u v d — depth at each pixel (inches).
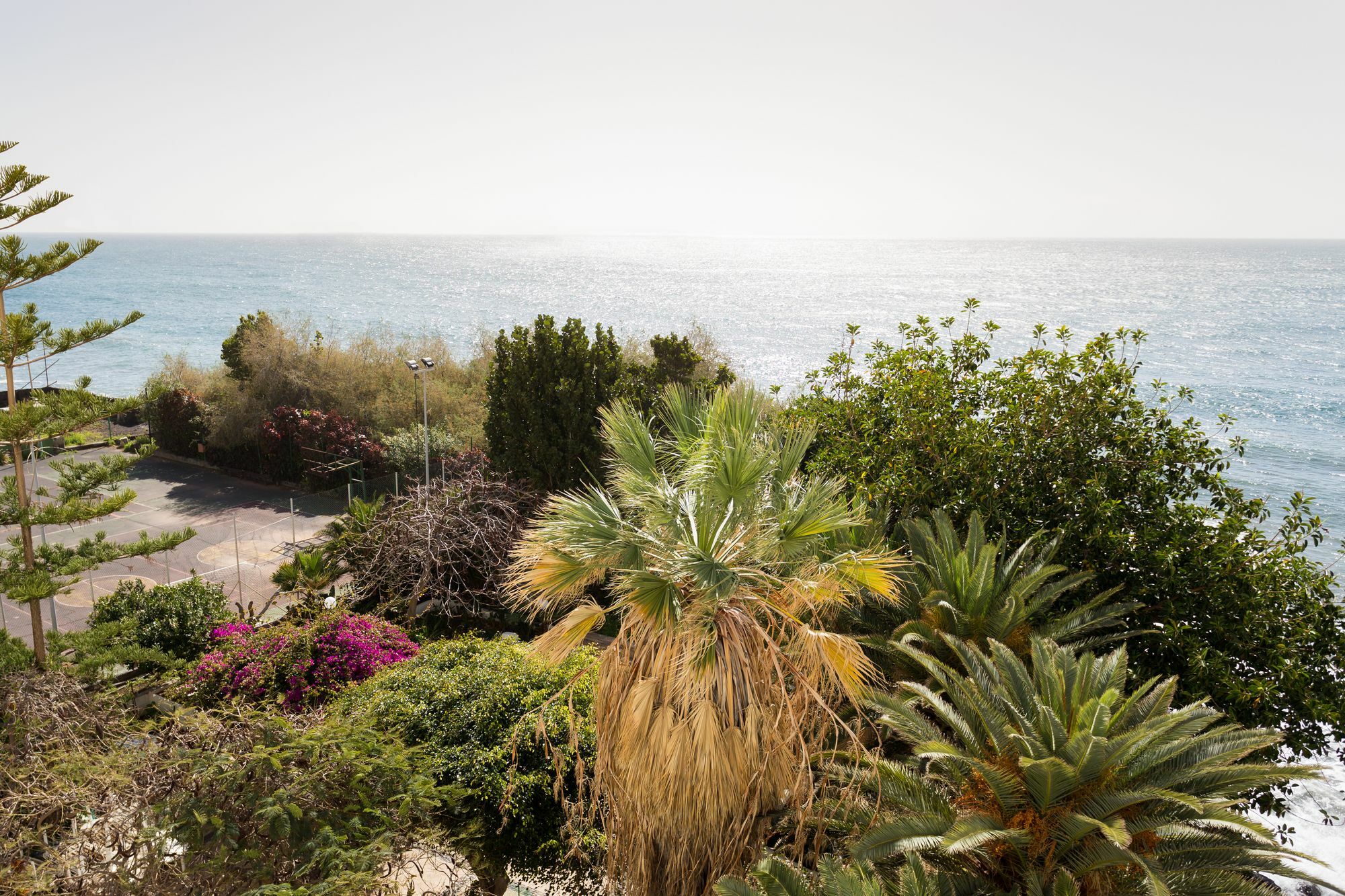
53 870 268.7
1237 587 420.2
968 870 270.5
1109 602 438.9
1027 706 293.9
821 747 323.6
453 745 413.7
